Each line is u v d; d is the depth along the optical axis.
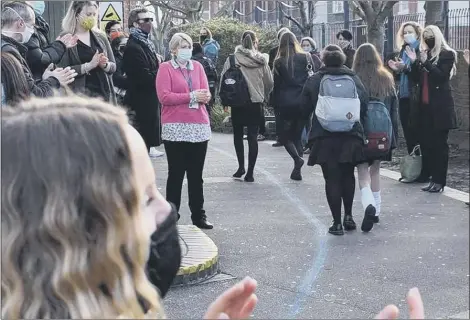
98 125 1.14
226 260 5.14
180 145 5.82
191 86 5.77
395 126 6.05
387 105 5.99
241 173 8.38
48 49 5.29
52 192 1.10
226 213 6.64
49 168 1.10
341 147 5.72
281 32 8.23
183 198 7.22
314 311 4.15
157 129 7.80
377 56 5.93
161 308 1.25
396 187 7.35
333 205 5.81
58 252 1.11
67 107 1.18
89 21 5.75
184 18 19.25
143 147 1.28
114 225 1.12
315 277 4.73
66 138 1.12
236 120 8.27
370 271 4.80
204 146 5.89
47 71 4.48
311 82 5.76
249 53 8.02
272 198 7.32
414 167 7.44
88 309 1.11
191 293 4.43
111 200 1.12
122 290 1.13
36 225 1.10
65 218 1.09
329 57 5.74
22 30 4.60
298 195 7.46
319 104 5.66
